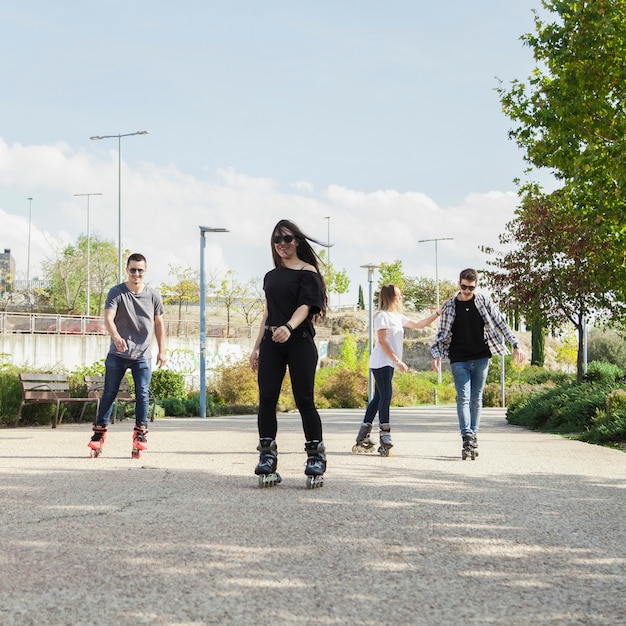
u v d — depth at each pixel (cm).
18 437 1095
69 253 7606
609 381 1515
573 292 1870
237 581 316
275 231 593
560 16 1510
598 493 561
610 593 308
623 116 1448
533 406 1508
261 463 571
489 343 819
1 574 323
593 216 1541
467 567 344
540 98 1589
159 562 344
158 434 1218
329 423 1592
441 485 587
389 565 345
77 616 272
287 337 559
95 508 473
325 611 281
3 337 3531
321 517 449
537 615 280
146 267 796
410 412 2411
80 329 3988
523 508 492
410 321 855
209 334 4759
